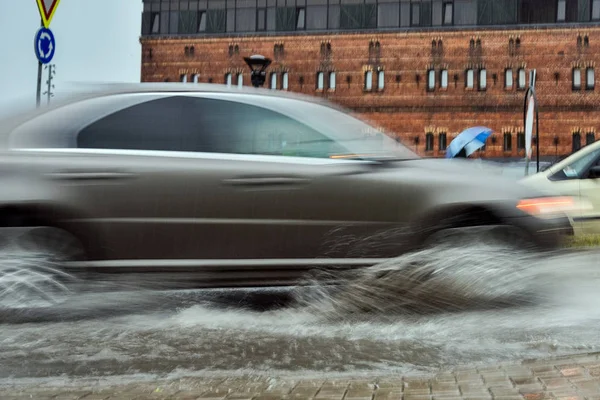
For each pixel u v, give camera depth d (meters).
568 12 49.09
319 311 5.31
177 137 5.19
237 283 5.12
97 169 4.97
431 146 50.59
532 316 5.07
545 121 49.16
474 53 50.00
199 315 5.29
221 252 5.07
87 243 4.93
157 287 5.04
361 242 5.18
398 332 4.74
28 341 4.50
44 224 4.89
